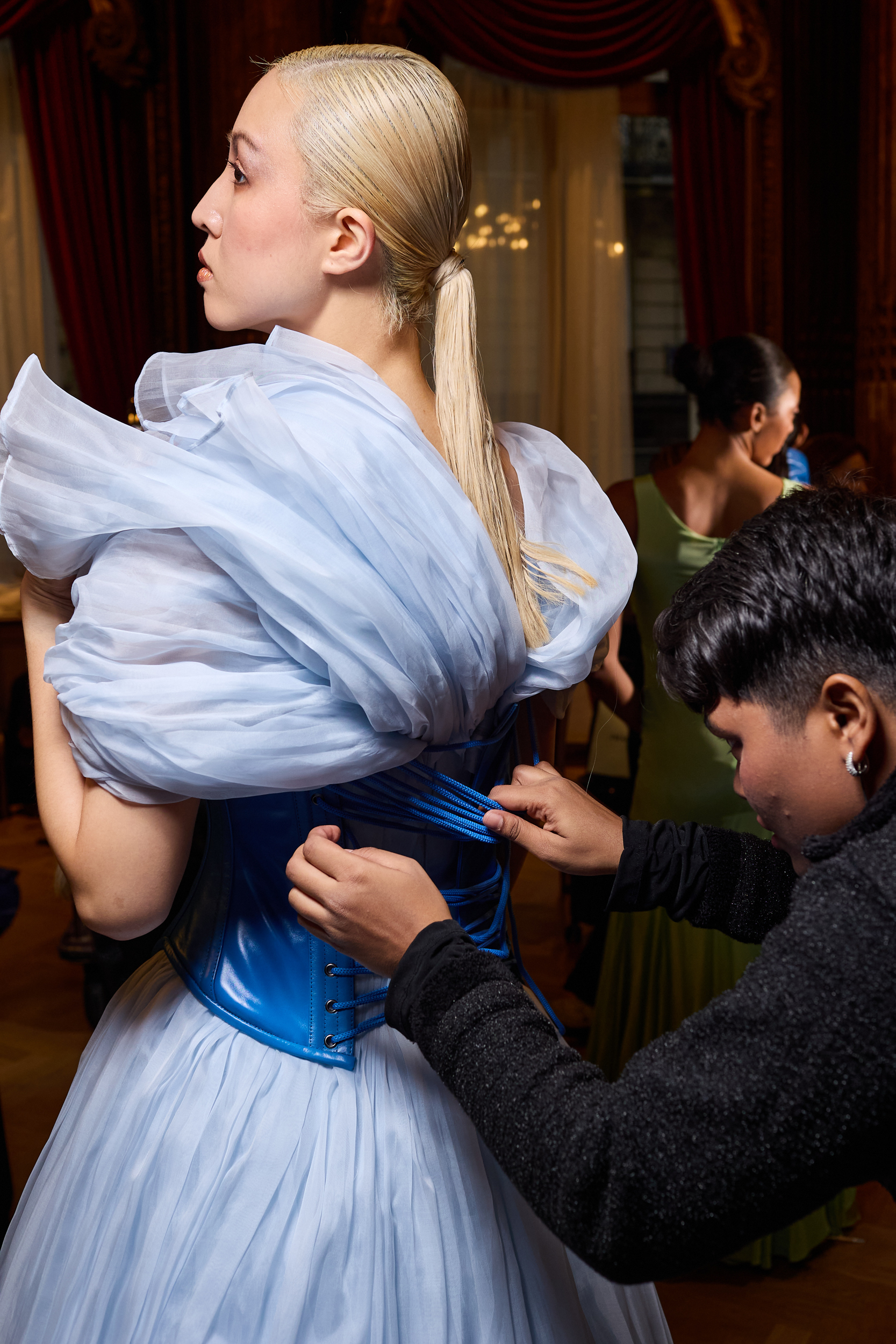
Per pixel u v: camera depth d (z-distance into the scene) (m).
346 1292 0.83
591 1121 0.67
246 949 0.92
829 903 0.68
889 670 0.72
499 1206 0.92
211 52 5.17
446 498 0.84
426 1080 0.92
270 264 0.89
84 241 5.35
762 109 5.78
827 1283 2.09
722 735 0.81
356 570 0.79
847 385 6.19
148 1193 0.86
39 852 4.81
